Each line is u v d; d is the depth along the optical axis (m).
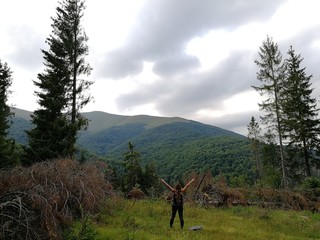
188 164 135.88
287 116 32.88
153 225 10.84
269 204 19.02
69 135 23.28
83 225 7.93
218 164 116.94
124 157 52.72
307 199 19.53
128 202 16.25
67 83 24.59
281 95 31.81
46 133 24.08
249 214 15.74
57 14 25.42
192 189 20.84
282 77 32.06
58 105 23.83
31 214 8.20
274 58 32.44
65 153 22.70
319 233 11.59
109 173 16.39
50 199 8.88
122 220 11.25
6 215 7.67
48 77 24.33
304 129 31.98
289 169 33.59
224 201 19.19
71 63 25.02
